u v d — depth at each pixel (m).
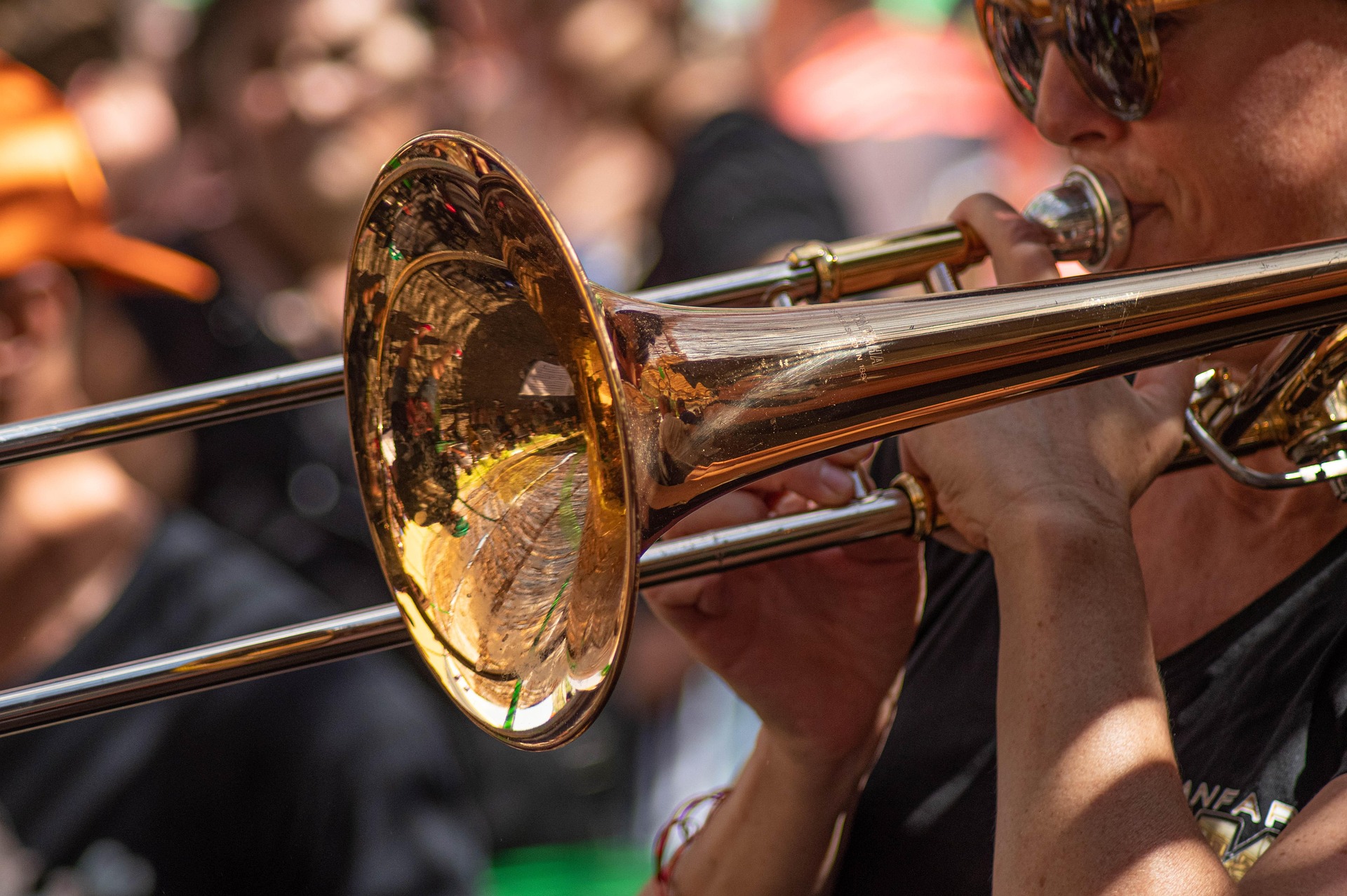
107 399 7.36
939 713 3.72
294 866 5.24
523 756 8.63
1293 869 2.68
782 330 2.89
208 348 7.56
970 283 4.95
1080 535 2.98
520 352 3.14
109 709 3.42
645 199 9.79
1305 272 2.85
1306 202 3.10
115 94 9.02
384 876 5.20
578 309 2.82
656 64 9.66
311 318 8.05
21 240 5.54
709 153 8.28
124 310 7.41
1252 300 2.84
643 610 9.24
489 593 3.10
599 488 2.90
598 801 8.90
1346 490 3.17
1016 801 2.83
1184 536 3.50
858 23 11.05
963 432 3.19
